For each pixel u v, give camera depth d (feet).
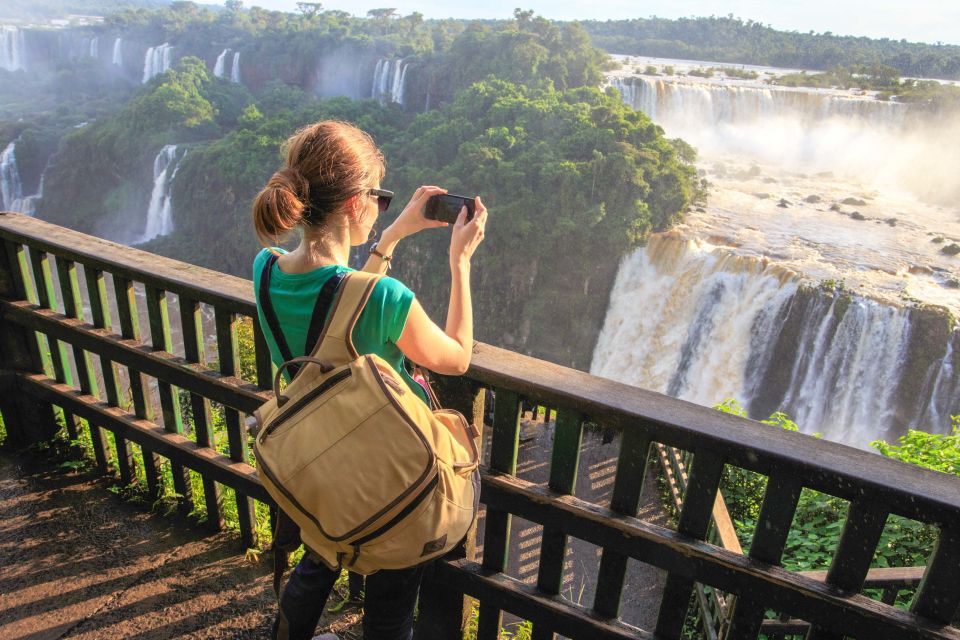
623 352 153.69
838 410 111.45
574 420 5.79
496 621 6.96
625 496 5.79
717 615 15.93
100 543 9.21
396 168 220.64
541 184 175.63
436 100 333.83
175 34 551.59
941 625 4.84
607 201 164.86
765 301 120.88
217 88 377.09
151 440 9.21
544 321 179.52
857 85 326.03
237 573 8.79
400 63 364.17
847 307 108.78
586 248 163.94
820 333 112.27
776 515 5.18
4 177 335.67
